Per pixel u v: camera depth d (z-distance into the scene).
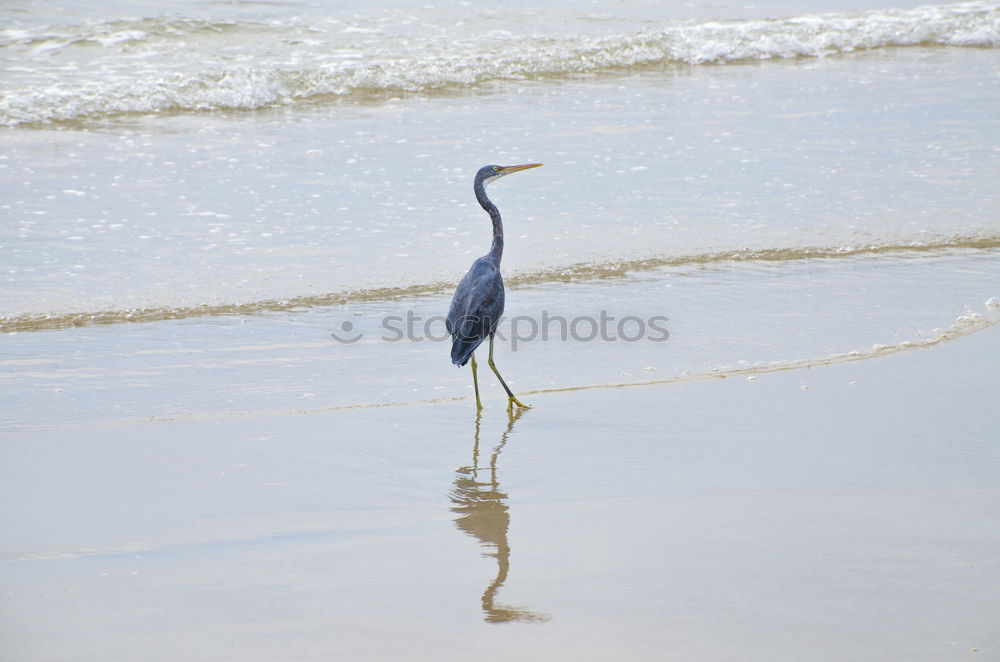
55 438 16.44
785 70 52.25
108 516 13.52
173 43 51.44
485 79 48.81
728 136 38.41
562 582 11.39
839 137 38.16
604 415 17.61
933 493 13.73
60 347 20.78
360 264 25.94
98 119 40.69
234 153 36.16
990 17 61.41
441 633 10.27
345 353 21.02
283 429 17.06
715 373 19.53
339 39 53.62
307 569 11.88
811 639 9.91
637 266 25.94
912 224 28.94
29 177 32.34
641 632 10.14
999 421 16.56
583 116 41.59
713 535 12.53
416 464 15.61
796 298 23.73
